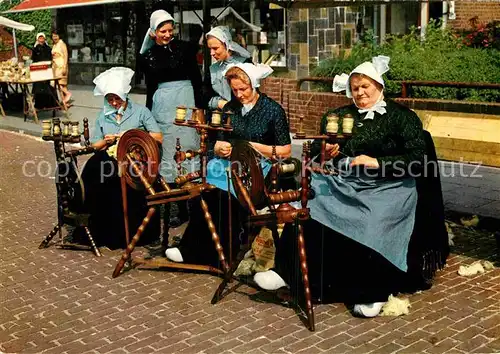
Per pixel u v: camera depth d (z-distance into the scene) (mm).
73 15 18969
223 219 5363
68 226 6859
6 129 13375
